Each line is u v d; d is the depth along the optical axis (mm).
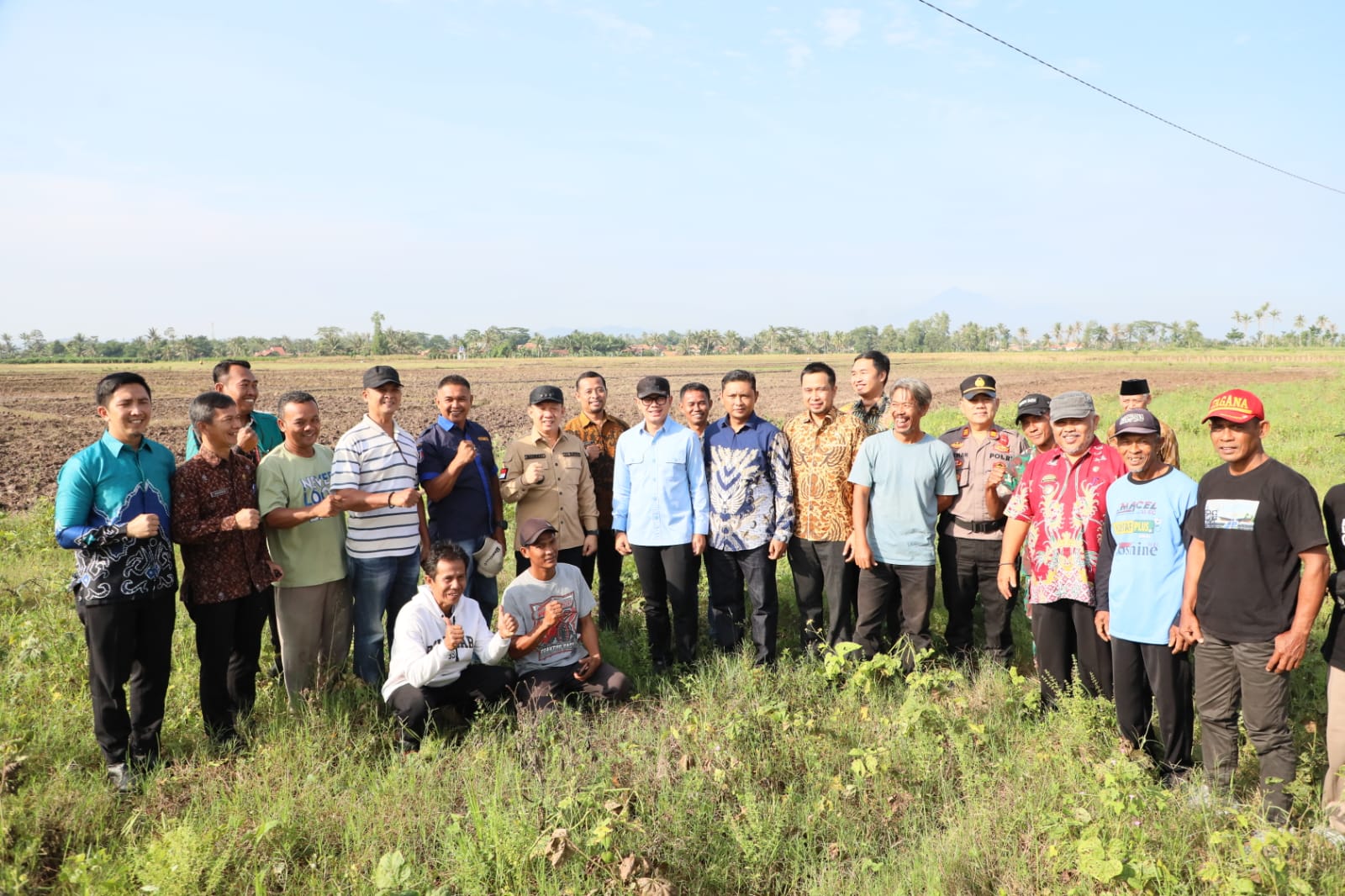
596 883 3461
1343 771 3684
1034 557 4965
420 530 5879
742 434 5930
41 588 7488
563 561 6215
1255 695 3830
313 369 72875
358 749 4609
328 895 3410
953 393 39531
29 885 3338
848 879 3627
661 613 6121
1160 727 4293
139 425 4309
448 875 3531
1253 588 3795
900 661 5457
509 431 25047
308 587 5141
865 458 5621
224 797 4016
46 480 15094
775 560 5898
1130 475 4395
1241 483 3834
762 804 3971
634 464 6016
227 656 4645
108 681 4133
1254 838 3332
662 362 100000
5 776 3912
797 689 5309
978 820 3873
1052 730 4660
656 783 4145
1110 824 3559
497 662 5375
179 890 3164
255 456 5633
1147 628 4219
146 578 4215
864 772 4156
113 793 4062
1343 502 3686
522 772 4250
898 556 5605
